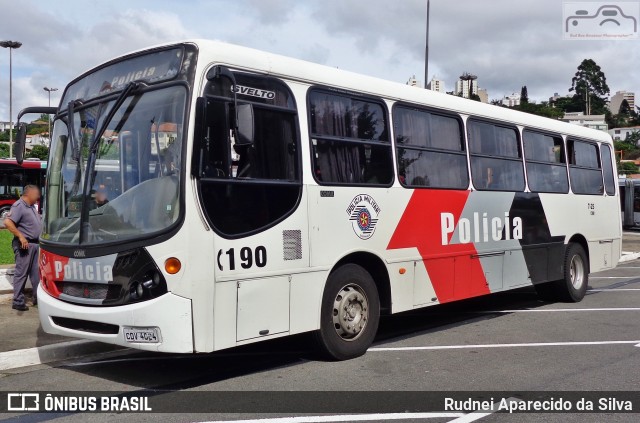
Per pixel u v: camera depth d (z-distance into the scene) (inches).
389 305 302.8
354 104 293.0
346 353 283.1
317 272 265.9
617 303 459.2
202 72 231.0
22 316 364.5
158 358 294.8
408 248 312.3
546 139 431.8
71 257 241.0
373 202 294.0
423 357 291.1
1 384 253.3
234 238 233.1
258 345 317.7
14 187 1357.0
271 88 256.2
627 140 5137.8
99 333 234.7
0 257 606.9
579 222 461.4
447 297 336.2
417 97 327.9
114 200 234.8
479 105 373.1
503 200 381.4
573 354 298.4
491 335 343.3
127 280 224.1
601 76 5354.3
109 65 259.9
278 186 251.6
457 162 350.0
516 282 391.9
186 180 220.5
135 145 235.1
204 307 221.9
